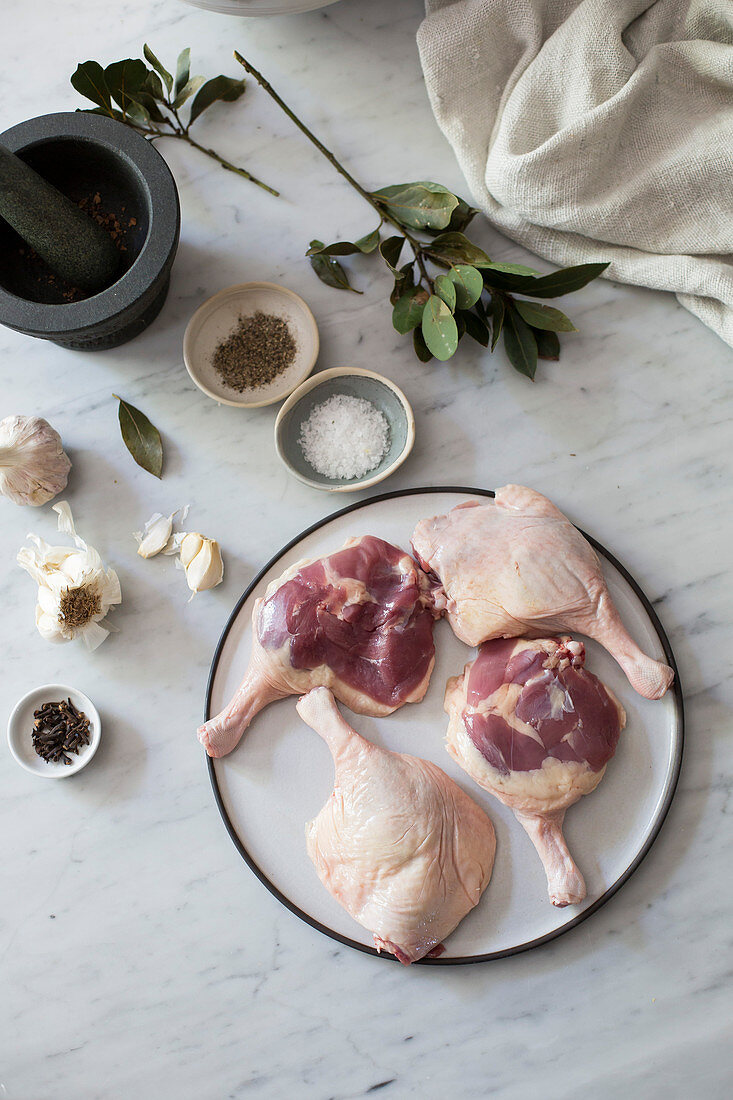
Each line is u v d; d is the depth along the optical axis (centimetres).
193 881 78
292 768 76
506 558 74
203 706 79
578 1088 74
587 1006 75
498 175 78
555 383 80
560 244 80
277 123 83
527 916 73
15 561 81
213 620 80
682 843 75
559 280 75
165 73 79
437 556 75
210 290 83
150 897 78
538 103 78
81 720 78
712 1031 74
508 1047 75
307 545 78
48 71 85
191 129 84
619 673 75
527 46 79
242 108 84
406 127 83
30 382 83
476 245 82
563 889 71
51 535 81
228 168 82
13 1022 77
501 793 73
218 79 81
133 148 76
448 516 76
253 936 77
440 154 83
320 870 74
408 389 81
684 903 75
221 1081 76
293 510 80
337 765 74
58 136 76
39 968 78
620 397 80
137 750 79
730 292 77
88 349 81
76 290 80
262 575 77
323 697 74
